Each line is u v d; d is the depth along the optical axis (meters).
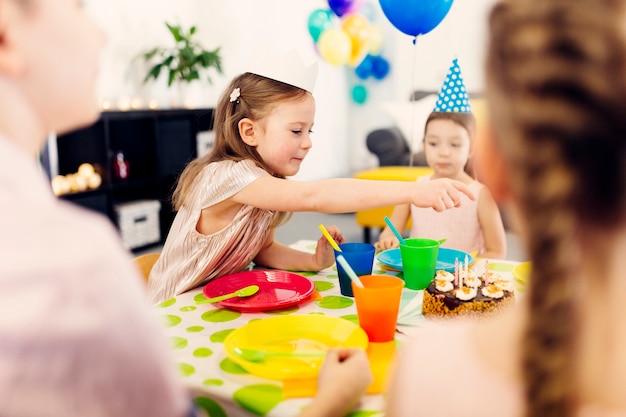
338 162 6.00
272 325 0.86
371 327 0.84
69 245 0.38
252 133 1.30
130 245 3.49
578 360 0.38
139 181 3.58
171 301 1.05
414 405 0.44
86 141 3.41
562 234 0.37
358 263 1.07
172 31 3.75
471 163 1.80
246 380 0.73
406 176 3.72
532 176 0.37
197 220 1.26
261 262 1.35
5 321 0.36
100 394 0.39
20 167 0.41
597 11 0.36
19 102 0.44
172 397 0.43
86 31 0.47
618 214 0.37
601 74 0.36
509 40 0.38
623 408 0.39
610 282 0.38
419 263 1.08
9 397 0.37
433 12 1.71
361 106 6.06
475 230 1.72
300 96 1.27
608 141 0.36
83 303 0.37
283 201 1.14
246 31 4.71
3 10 0.41
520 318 0.43
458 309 0.91
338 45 3.95
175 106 4.00
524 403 0.40
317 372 0.69
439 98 1.75
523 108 0.37
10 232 0.37
